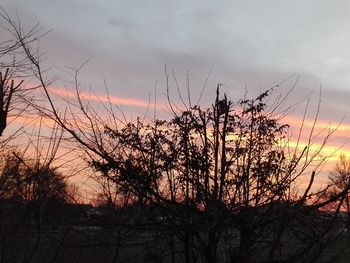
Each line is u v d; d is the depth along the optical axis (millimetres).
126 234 6785
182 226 5848
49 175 8109
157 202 6027
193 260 6012
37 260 8375
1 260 8180
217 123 6008
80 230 7285
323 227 5750
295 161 5953
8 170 8219
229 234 5910
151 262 6336
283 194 5824
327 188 5906
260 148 5961
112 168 6086
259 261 5805
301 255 5707
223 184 5816
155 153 6145
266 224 5766
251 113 6059
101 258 8336
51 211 7727
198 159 5988
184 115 6121
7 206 8250
